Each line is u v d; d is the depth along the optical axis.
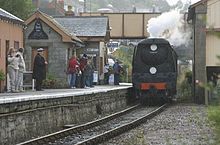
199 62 47.69
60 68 55.66
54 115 24.25
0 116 17.67
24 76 42.38
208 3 46.19
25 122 20.28
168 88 45.19
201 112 33.66
